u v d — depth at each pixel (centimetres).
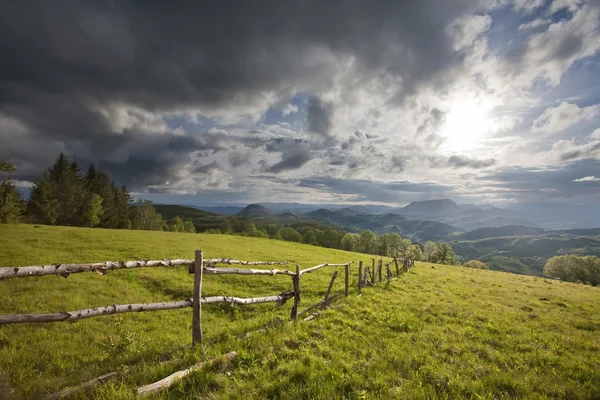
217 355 648
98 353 805
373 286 1967
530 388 641
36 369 664
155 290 1717
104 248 2861
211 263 847
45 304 1252
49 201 7194
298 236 13575
